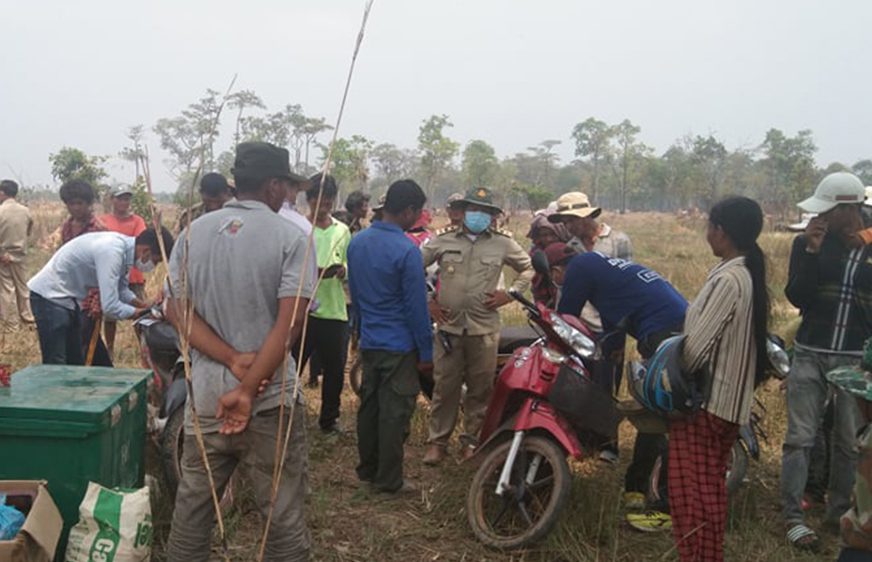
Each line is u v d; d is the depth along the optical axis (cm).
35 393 354
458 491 479
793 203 5056
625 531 448
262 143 319
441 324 538
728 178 7444
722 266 361
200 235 309
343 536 430
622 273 445
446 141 6656
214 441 305
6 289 965
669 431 377
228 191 578
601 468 536
